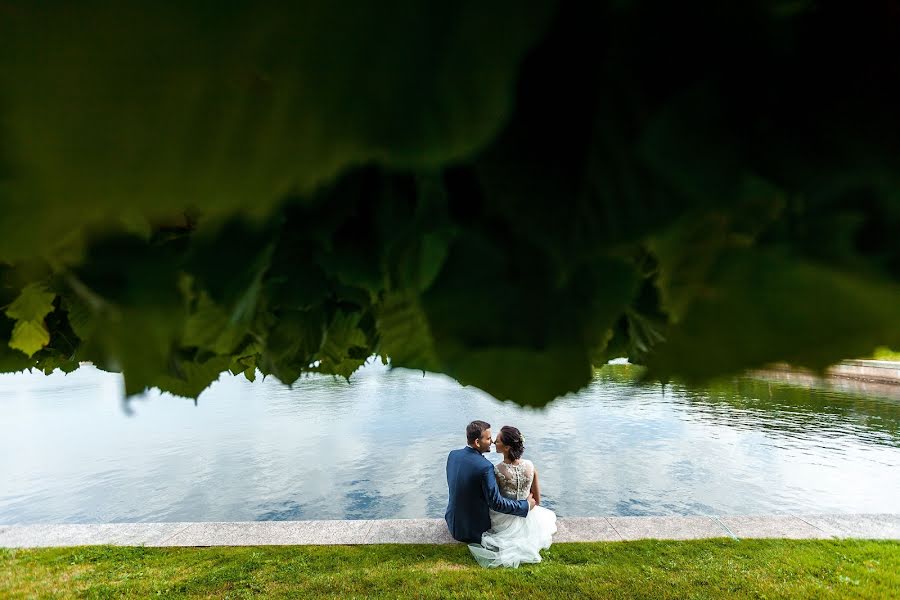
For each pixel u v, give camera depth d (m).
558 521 9.03
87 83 0.21
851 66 0.34
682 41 0.34
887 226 0.36
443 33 0.25
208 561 7.75
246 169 0.23
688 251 0.38
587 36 0.34
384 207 0.53
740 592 6.41
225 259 0.56
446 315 0.46
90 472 18.98
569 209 0.36
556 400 0.46
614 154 0.35
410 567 7.33
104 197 0.22
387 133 0.25
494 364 0.46
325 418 26.88
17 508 15.76
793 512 12.84
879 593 6.22
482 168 0.36
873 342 0.38
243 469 18.47
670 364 0.42
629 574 6.92
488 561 7.37
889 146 0.34
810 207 0.36
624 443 19.31
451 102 0.25
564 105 0.35
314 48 0.23
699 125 0.34
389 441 21.69
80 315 0.94
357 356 1.54
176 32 0.21
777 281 0.38
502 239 0.44
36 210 0.22
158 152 0.22
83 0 0.20
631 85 0.34
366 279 0.57
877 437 18.16
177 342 0.70
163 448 21.92
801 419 20.95
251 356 1.34
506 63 0.25
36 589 6.96
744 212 0.36
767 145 0.34
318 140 0.24
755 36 0.34
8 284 0.89
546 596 6.42
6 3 0.20
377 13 0.24
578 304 0.45
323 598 6.51
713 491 14.33
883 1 0.33
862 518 8.88
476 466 7.82
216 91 0.22
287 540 8.48
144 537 8.77
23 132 0.21
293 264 0.65
